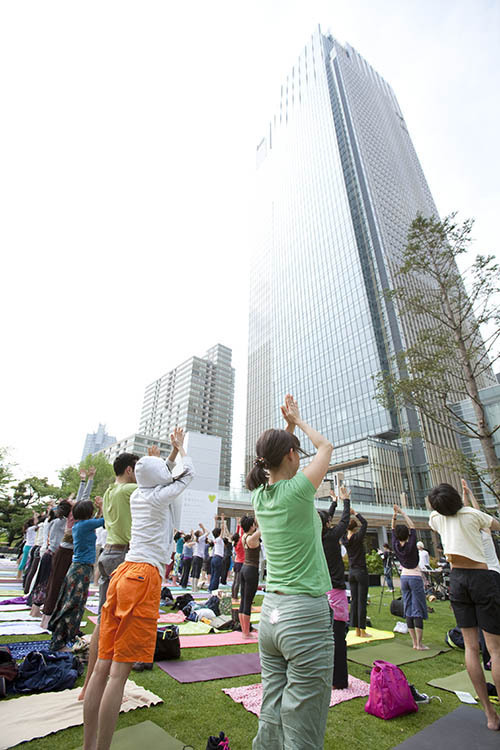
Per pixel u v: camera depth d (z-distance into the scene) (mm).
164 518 2607
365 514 32906
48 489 30703
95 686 2195
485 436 10297
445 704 3496
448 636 5676
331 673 1667
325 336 58250
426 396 11758
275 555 1864
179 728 2662
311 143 74438
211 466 19578
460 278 11516
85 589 4312
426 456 43188
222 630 5844
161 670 3842
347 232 58250
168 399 134500
